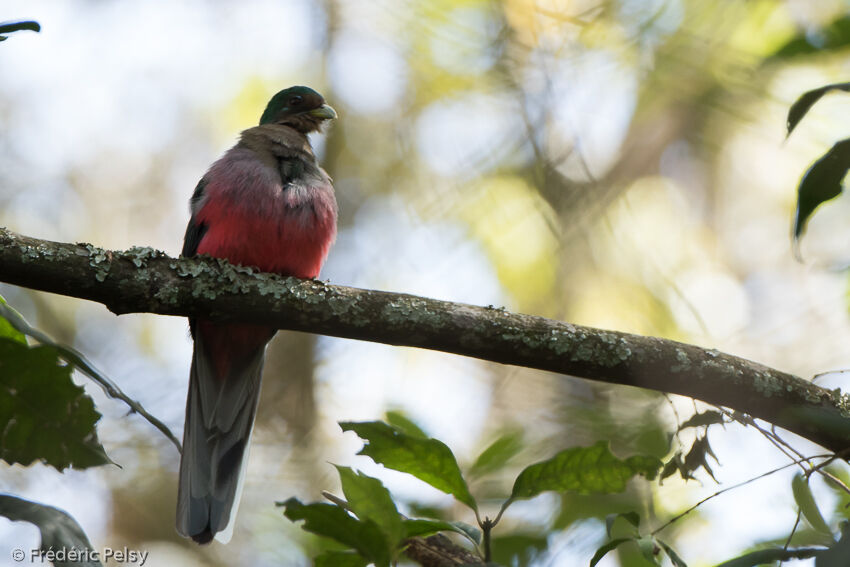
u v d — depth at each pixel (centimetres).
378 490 395
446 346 620
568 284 1180
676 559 462
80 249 586
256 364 817
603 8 1135
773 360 1123
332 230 848
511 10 1171
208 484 775
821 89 466
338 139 1245
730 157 1212
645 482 793
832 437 595
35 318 1274
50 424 421
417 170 1229
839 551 390
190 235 868
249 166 823
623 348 616
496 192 1194
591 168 1198
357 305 618
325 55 1251
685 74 1126
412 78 1220
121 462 1209
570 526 764
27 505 404
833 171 471
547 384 1041
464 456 980
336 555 440
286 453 1200
